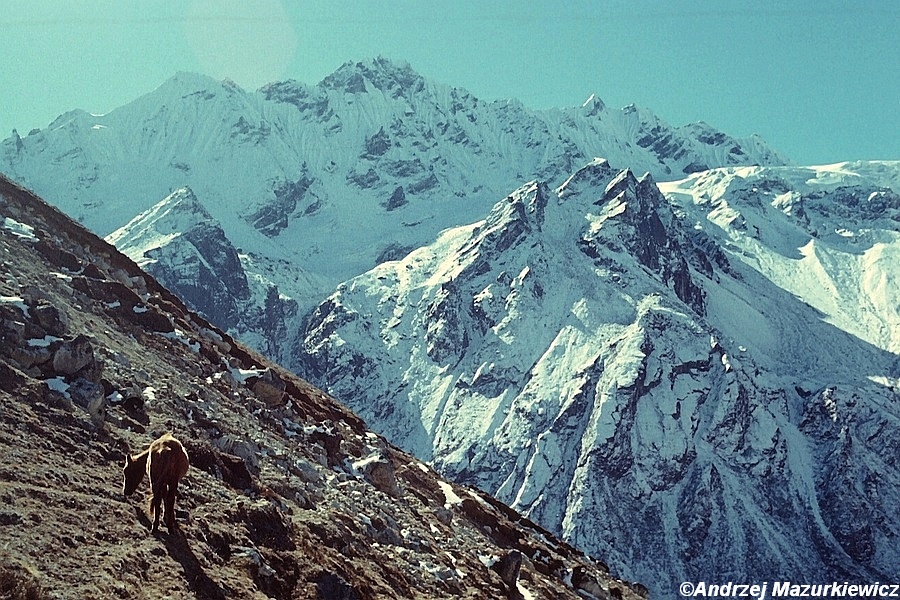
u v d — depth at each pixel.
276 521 27.58
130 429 30.56
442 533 43.62
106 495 24.08
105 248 59.88
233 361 53.88
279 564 25.27
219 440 34.16
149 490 25.94
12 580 17.72
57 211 59.25
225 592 21.97
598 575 68.25
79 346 31.39
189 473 28.23
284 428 45.62
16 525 20.27
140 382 36.56
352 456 50.19
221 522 25.56
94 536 21.39
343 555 29.62
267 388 50.00
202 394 41.38
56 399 28.39
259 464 34.66
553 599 47.09
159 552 22.06
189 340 50.09
